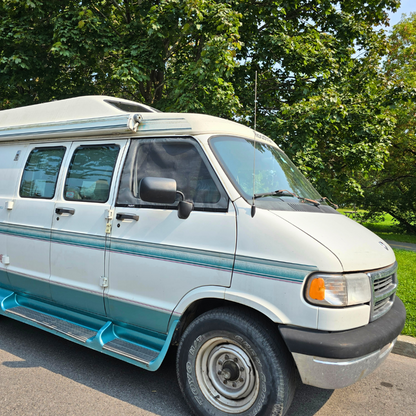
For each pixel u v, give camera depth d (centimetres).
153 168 330
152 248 312
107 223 343
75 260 367
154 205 321
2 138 465
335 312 238
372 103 1094
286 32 1034
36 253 405
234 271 270
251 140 360
